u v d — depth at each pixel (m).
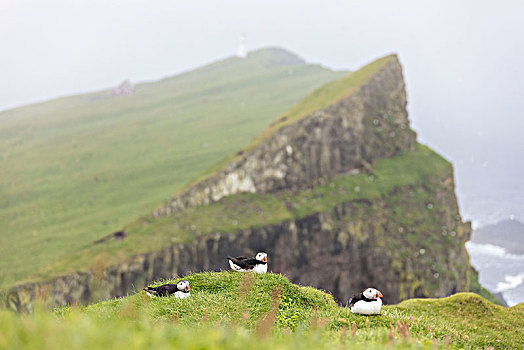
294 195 153.12
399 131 178.50
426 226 155.75
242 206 146.50
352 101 170.25
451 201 174.00
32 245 132.75
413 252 146.12
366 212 150.25
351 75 189.38
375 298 17.27
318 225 144.62
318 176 160.12
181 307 16.70
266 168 154.88
